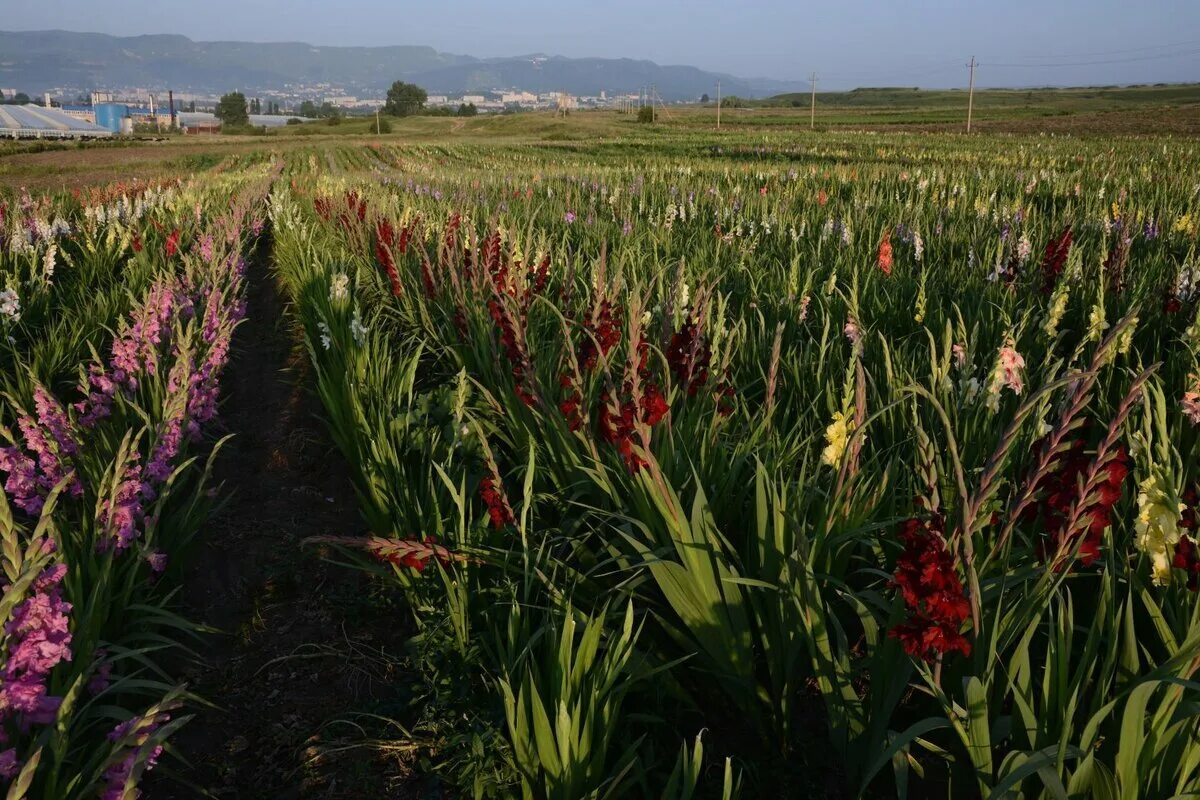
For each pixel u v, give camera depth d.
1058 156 40.47
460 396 5.38
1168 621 3.28
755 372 6.35
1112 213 14.94
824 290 8.00
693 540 3.55
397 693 4.10
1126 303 7.67
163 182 36.38
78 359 8.26
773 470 4.19
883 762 2.75
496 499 4.32
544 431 5.15
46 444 4.90
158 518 4.76
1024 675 2.88
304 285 11.15
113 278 12.50
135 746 2.75
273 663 4.36
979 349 6.84
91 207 18.41
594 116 174.88
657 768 3.50
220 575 5.20
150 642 4.20
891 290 8.68
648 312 6.20
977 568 3.33
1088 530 2.95
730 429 5.43
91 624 3.55
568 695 3.10
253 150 90.50
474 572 4.29
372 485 5.05
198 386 6.84
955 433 4.60
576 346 5.98
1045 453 2.81
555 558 4.44
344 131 162.62
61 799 2.76
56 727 2.82
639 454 3.81
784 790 3.36
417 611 4.43
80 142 106.75
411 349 8.20
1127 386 5.18
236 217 16.08
